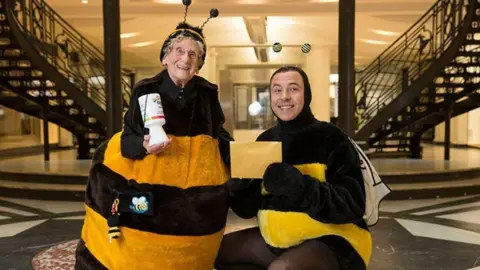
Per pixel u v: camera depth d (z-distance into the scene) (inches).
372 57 662.5
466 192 258.4
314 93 534.3
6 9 291.0
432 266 138.4
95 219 76.2
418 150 417.4
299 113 82.6
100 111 333.1
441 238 170.6
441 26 373.1
